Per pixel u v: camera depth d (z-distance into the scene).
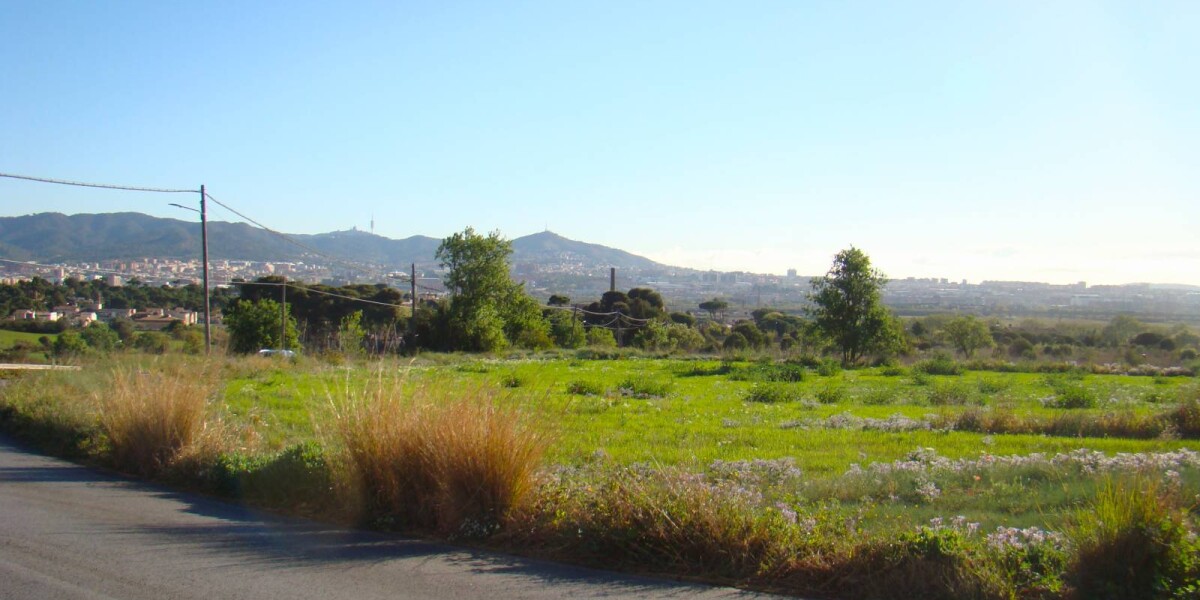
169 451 10.38
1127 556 5.29
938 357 39.16
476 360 42.69
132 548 6.77
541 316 70.75
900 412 18.97
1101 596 5.19
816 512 7.03
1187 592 5.10
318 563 6.37
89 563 6.30
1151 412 16.67
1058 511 7.57
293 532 7.43
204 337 33.69
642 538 6.43
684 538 6.32
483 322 60.03
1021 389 26.30
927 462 10.88
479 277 61.12
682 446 12.98
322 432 9.16
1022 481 9.14
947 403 21.12
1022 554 5.71
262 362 29.36
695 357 49.19
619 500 6.75
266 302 50.47
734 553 6.16
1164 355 42.38
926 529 5.98
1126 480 6.79
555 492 7.38
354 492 7.78
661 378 30.48
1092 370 36.19
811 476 10.00
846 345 44.78
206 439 10.34
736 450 12.52
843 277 44.69
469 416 7.60
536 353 54.16
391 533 7.41
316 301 63.78
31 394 15.66
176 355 18.31
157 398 10.76
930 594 5.50
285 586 5.77
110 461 11.12
